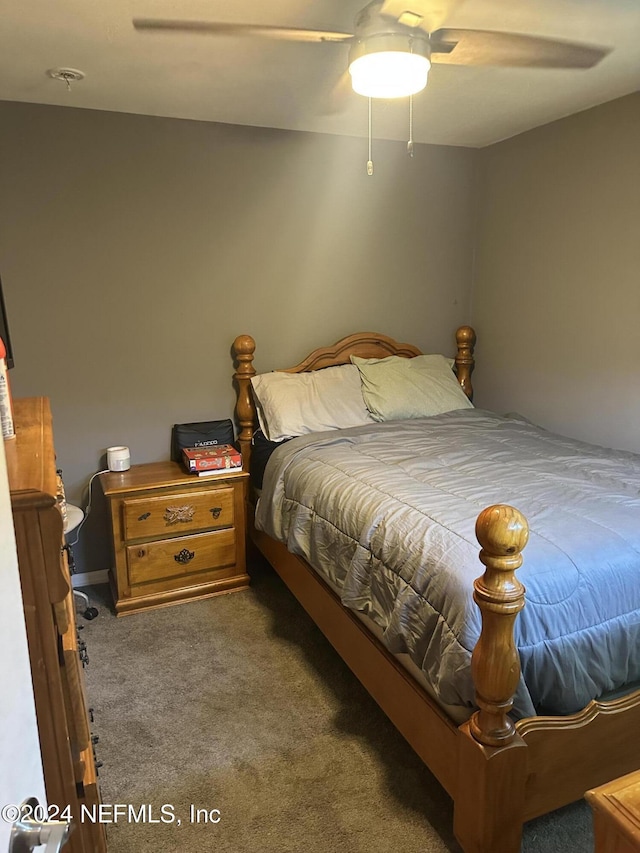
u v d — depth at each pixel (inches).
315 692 90.6
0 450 26.7
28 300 111.5
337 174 131.8
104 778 74.4
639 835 27.3
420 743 68.6
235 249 125.7
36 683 43.6
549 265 126.9
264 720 84.7
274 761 77.0
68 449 119.3
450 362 146.5
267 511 110.7
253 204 125.5
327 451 108.4
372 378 132.6
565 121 118.8
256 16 72.5
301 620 111.0
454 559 66.0
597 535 68.6
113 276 116.8
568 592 61.7
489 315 145.7
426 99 106.4
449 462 99.3
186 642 104.0
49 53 83.2
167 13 71.5
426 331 148.6
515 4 70.9
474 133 130.0
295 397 124.5
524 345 135.8
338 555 86.6
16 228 108.5
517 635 59.0
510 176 134.8
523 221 132.6
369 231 137.4
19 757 26.1
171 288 121.8
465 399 138.4
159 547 114.2
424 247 143.7
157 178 116.8
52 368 115.4
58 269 112.6
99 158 111.9
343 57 84.8
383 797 71.2
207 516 117.2
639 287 108.3
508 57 71.9
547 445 108.7
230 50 82.3
